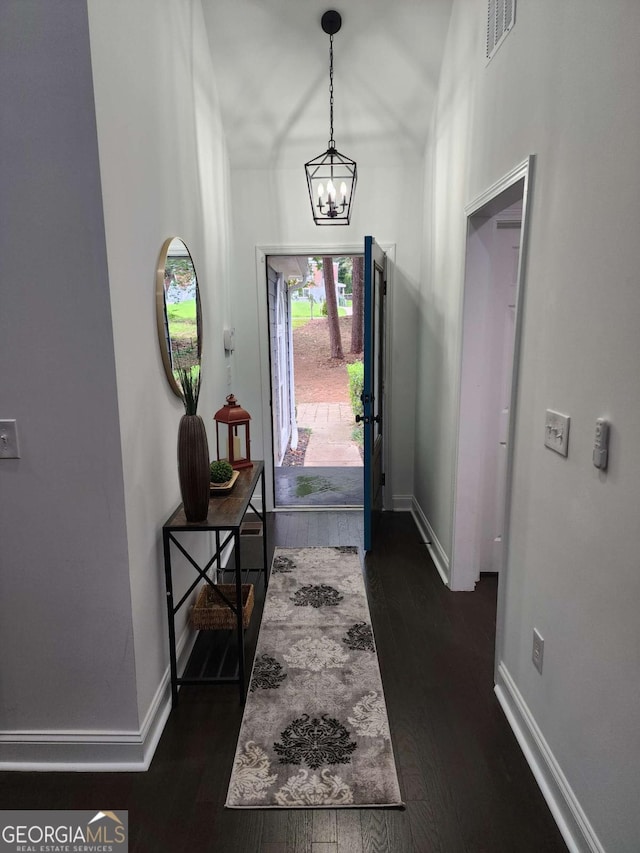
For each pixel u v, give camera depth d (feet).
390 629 8.47
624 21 3.92
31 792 5.54
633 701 3.93
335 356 38.65
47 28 4.63
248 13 9.39
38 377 5.16
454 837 5.01
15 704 5.77
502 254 9.09
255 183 12.52
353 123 11.61
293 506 14.49
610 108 4.15
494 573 10.33
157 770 5.80
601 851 4.39
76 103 4.72
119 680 5.73
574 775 4.88
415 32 9.76
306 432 27.99
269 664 7.59
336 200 11.53
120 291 5.31
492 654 7.84
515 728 6.30
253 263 12.85
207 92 9.85
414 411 13.53
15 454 5.28
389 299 12.98
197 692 7.07
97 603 5.58
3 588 5.54
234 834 5.06
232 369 12.76
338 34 9.79
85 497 5.38
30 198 4.86
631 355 3.92
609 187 4.19
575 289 4.80
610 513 4.24
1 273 4.98
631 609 3.95
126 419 5.45
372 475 11.55
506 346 9.44
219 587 8.25
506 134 6.60
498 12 6.88
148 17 6.34
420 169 12.41
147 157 6.25
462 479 9.31
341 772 5.73
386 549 11.58
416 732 6.31
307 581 10.07
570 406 4.91
